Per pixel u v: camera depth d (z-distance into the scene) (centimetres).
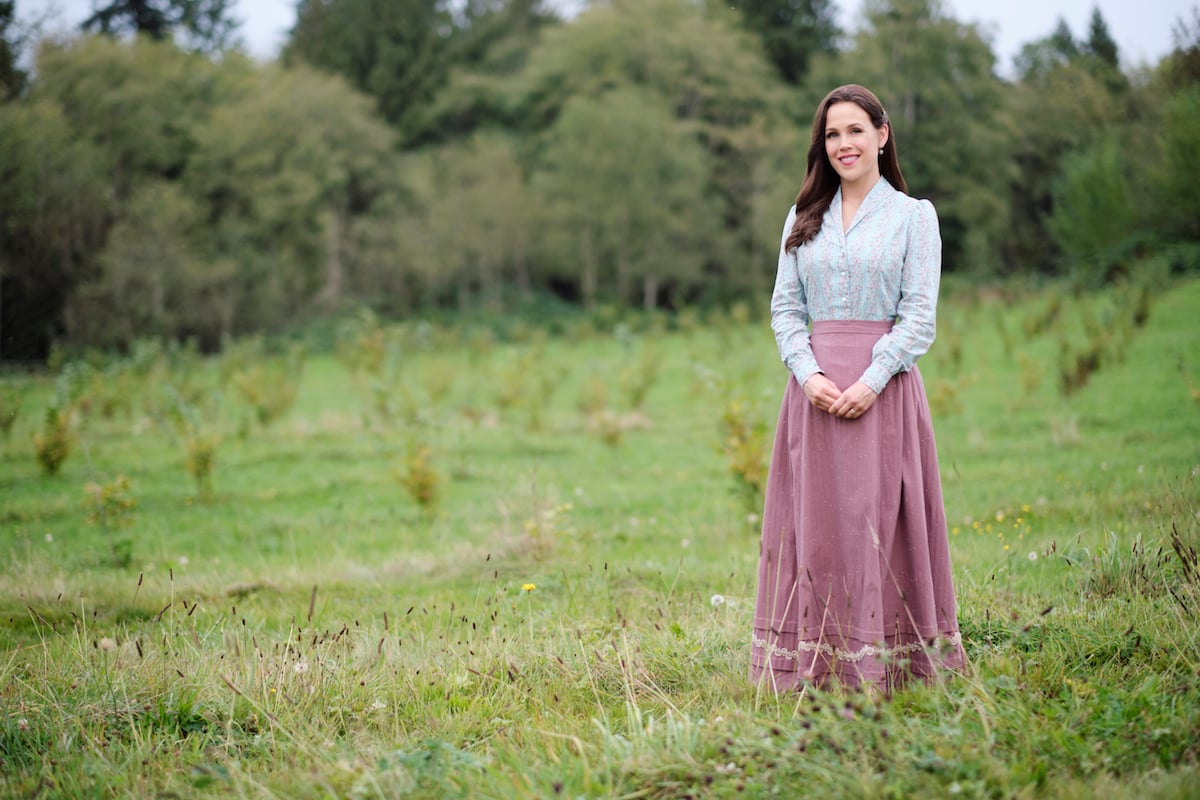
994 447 1023
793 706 309
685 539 699
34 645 434
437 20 4759
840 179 335
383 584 584
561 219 3969
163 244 3200
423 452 880
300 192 3703
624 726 316
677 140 4012
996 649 343
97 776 291
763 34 4372
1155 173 2561
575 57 4384
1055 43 3288
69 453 1180
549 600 511
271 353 3378
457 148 4322
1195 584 368
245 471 1187
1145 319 1750
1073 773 252
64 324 3050
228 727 323
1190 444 889
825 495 319
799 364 321
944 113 3575
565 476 1065
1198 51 2367
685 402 1683
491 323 3719
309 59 4581
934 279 320
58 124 2977
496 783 262
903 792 238
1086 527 574
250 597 541
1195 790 229
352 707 345
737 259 4016
